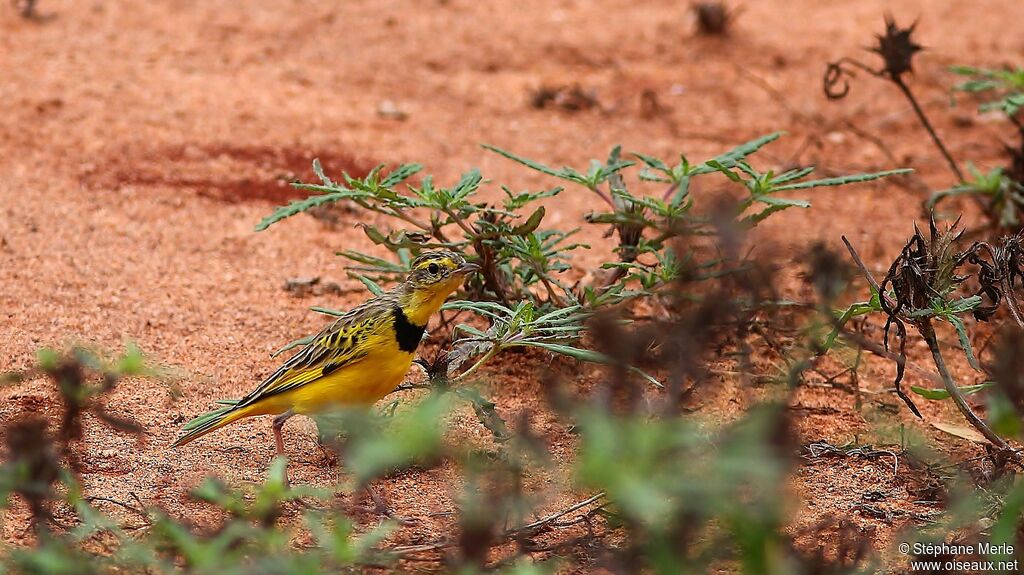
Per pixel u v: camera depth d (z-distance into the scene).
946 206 17.59
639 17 25.62
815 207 17.59
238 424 11.30
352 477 10.31
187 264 14.57
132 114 18.89
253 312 13.55
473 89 21.48
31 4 22.47
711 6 24.25
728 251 9.41
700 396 11.34
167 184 16.70
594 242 15.93
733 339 11.82
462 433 11.07
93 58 21.00
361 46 22.97
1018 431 9.27
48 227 15.11
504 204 12.09
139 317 13.15
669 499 8.05
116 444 10.55
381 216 16.42
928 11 26.47
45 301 13.29
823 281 9.99
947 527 9.37
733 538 7.59
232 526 7.72
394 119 19.88
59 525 9.00
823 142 20.00
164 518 7.85
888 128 20.64
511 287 12.92
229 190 16.75
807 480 10.54
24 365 11.84
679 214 11.95
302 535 9.13
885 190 18.28
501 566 8.41
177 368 12.14
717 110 21.17
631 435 6.19
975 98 21.78
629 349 7.39
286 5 24.61
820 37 24.80
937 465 10.59
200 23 23.23
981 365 10.16
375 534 7.64
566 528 9.36
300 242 15.46
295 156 18.03
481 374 12.35
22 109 18.53
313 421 11.46
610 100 21.36
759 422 6.65
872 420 11.59
